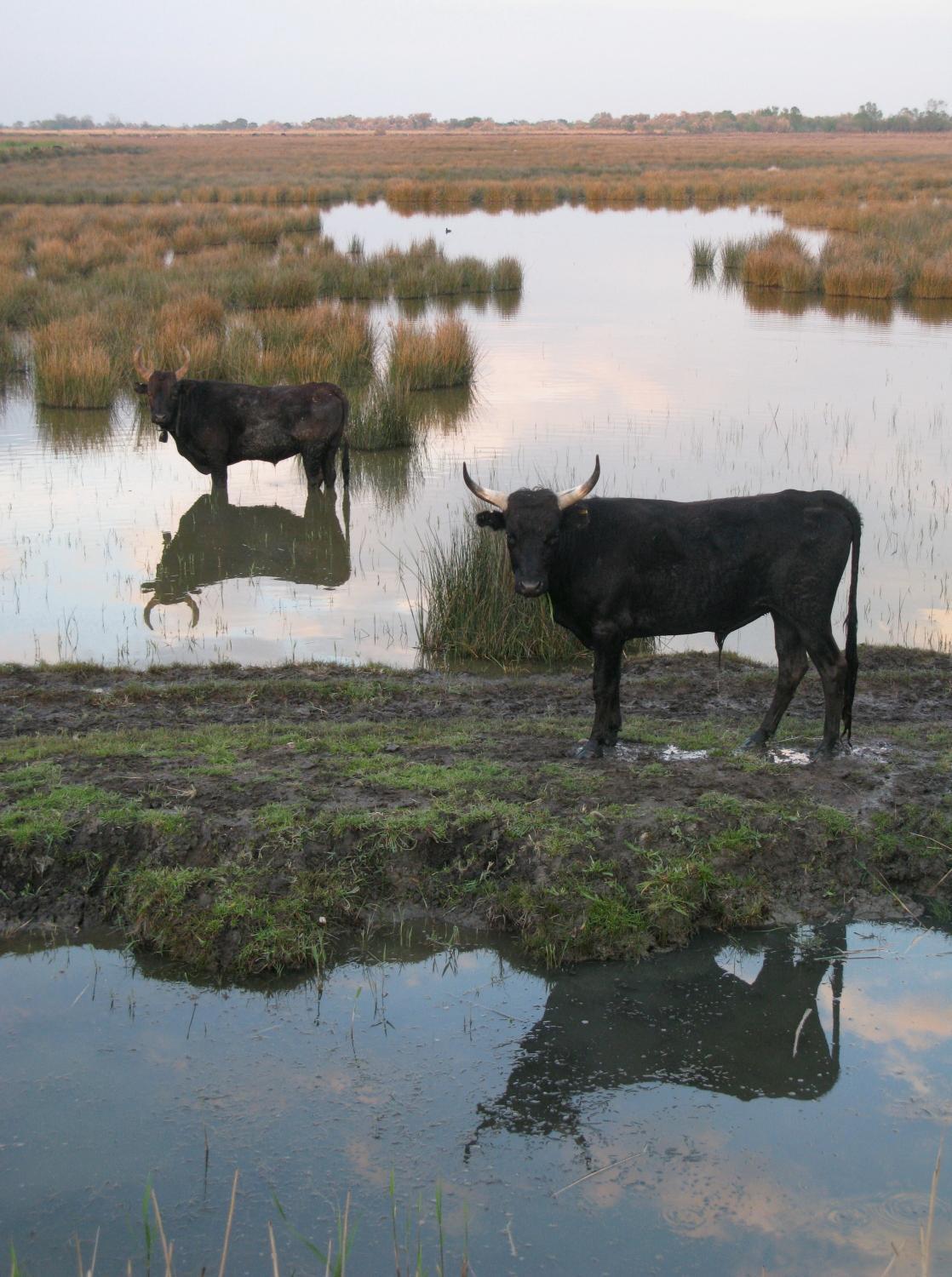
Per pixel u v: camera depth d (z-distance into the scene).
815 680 9.59
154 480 15.59
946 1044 5.51
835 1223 4.45
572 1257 4.30
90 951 6.22
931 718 8.69
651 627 7.42
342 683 9.34
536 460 15.85
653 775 7.23
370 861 6.55
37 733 8.29
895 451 16.03
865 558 12.55
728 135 192.88
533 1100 5.14
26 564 12.54
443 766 7.42
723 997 5.85
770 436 16.80
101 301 25.20
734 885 6.43
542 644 10.51
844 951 6.18
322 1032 5.59
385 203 61.84
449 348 20.47
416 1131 4.95
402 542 13.45
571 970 6.05
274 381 19.25
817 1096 5.17
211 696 9.11
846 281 30.61
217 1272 4.25
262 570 12.62
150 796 6.93
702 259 36.44
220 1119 5.02
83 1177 4.69
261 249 38.16
